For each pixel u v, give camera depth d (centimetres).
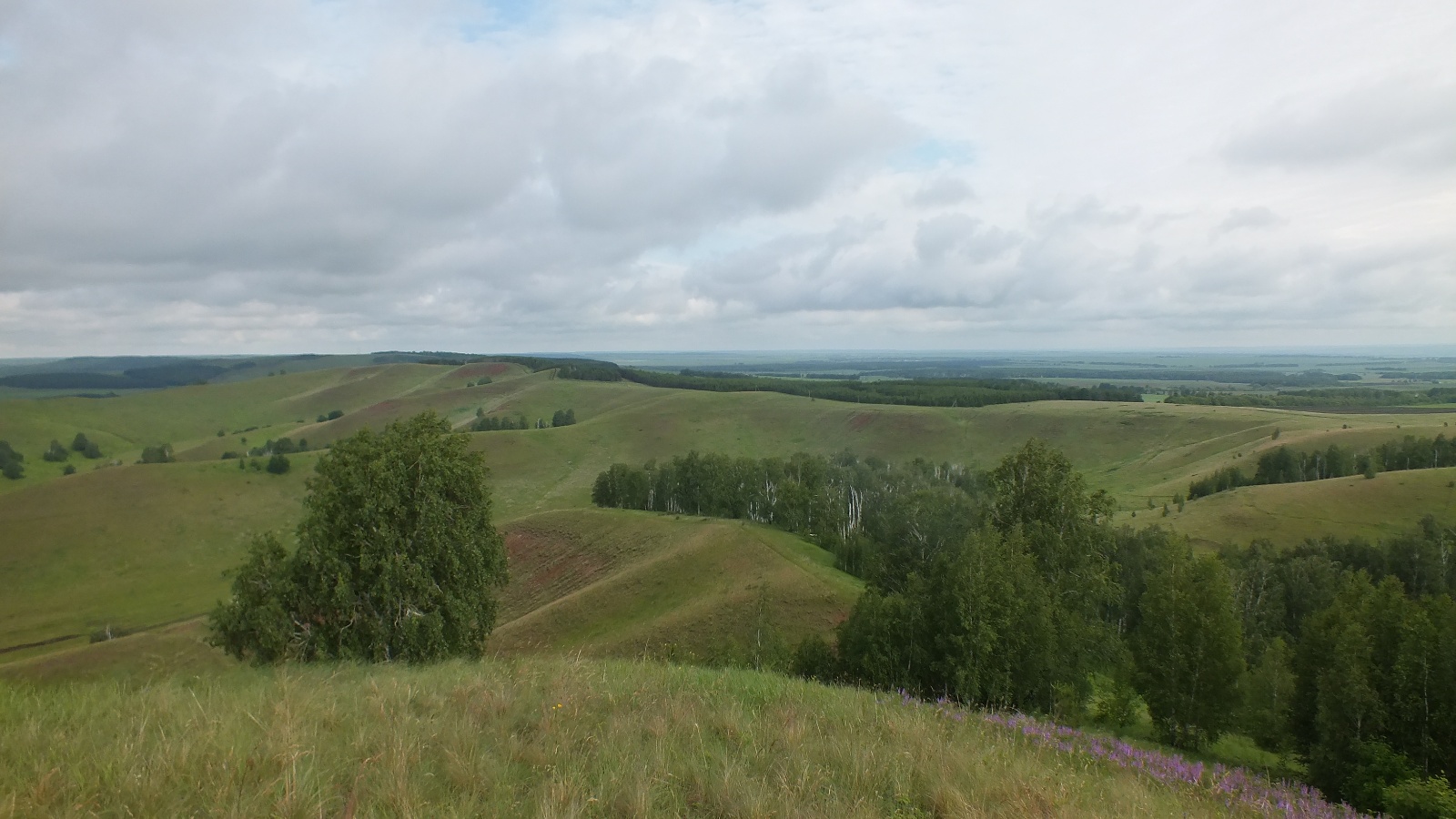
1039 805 659
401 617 2438
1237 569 5862
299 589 2381
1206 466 11925
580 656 1242
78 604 8519
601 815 550
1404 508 8012
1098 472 13338
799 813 569
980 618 2127
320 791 526
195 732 641
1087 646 2858
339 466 2623
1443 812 1436
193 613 8156
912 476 10412
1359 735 1762
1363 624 1997
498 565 2845
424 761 621
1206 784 1038
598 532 8238
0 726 654
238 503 11344
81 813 478
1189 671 2186
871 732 855
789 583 5166
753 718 865
